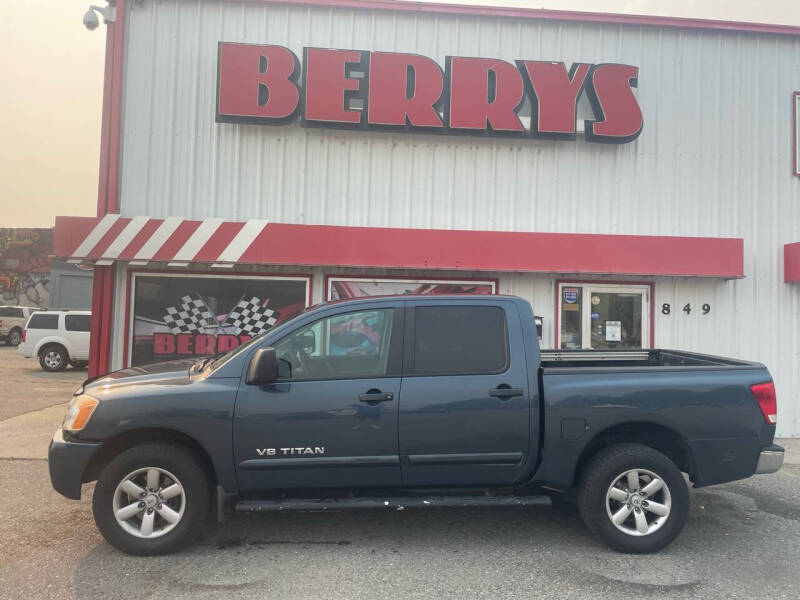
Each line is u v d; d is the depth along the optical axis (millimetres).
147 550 4195
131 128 8688
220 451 4211
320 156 8852
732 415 4449
